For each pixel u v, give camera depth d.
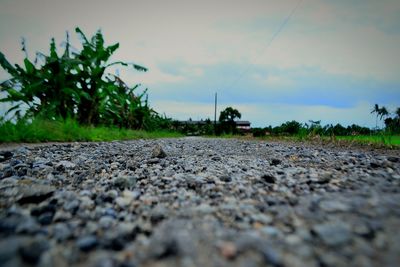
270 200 1.72
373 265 0.96
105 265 1.03
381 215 1.33
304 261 1.01
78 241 1.19
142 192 2.05
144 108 14.84
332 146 6.89
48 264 1.03
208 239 1.20
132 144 6.88
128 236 1.27
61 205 1.70
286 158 4.08
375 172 2.54
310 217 1.38
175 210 1.63
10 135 4.66
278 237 1.20
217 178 2.45
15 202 1.73
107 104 10.19
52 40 8.23
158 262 1.05
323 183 2.11
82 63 8.12
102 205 1.74
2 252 1.02
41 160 3.31
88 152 4.38
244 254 1.07
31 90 7.27
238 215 1.50
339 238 1.14
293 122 14.70
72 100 8.58
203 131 34.69
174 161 3.73
